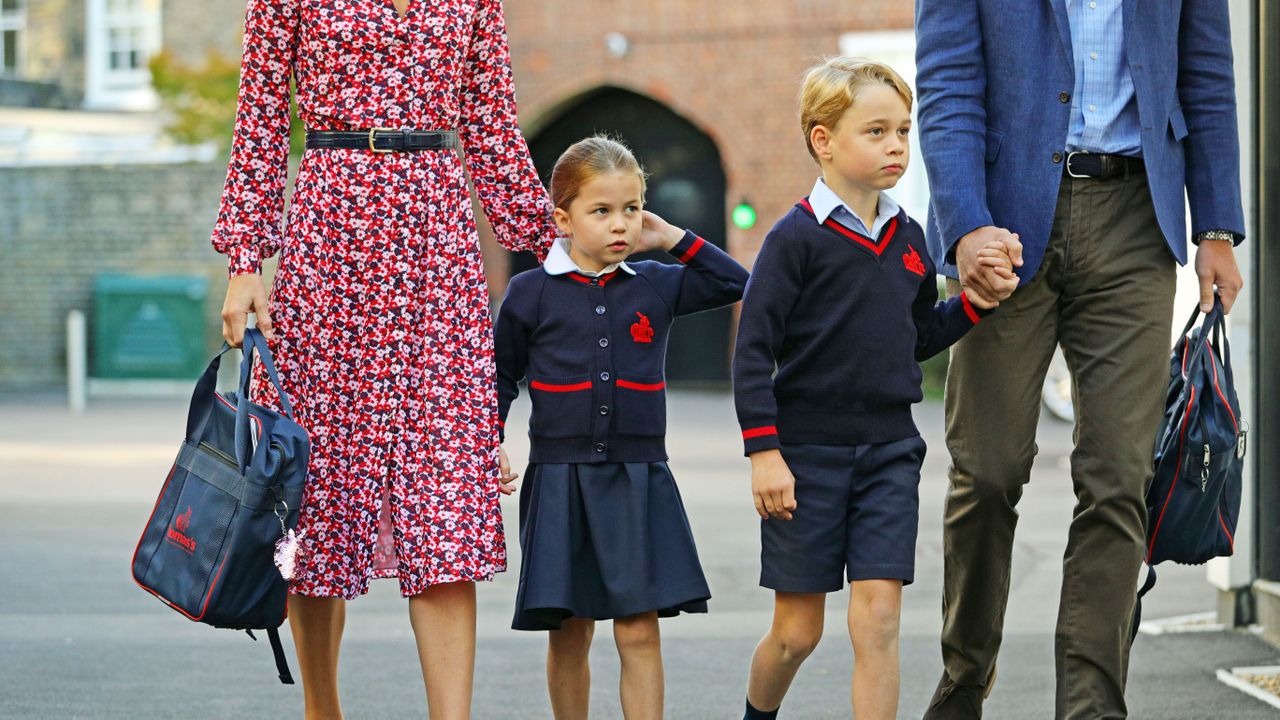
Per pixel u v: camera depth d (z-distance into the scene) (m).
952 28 15.78
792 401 15.48
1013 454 15.86
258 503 14.13
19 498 40.59
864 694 14.95
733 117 78.25
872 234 15.38
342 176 15.09
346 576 15.27
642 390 15.77
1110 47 15.58
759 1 77.38
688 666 22.27
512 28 80.75
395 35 14.99
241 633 24.72
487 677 21.66
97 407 68.19
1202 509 16.05
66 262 78.19
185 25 88.81
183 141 80.94
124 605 27.00
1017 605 26.92
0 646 23.53
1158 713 18.98
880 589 14.98
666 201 81.62
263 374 15.25
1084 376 15.81
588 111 82.38
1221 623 24.47
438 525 15.17
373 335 15.20
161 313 76.69
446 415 15.33
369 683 21.25
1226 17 16.19
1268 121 23.25
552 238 16.20
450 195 15.38
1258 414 23.80
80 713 19.34
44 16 95.56
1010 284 14.88
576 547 15.57
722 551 32.25
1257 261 23.44
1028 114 15.61
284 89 15.29
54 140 86.44
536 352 15.89
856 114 15.01
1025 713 19.17
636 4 78.94
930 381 71.12
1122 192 15.58
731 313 80.69
